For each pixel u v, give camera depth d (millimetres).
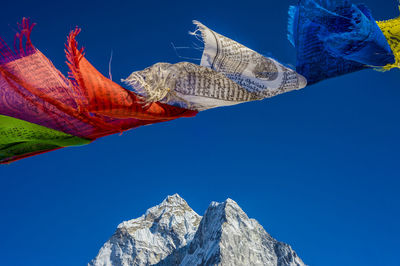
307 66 6387
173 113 6352
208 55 6160
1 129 6000
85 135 6266
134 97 6000
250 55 6242
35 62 5887
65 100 5969
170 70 6152
